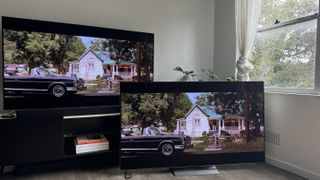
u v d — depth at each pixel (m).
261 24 2.75
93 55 2.42
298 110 2.24
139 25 2.95
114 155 2.50
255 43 2.78
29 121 2.08
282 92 2.45
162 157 2.20
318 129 2.07
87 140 2.39
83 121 2.54
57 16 2.54
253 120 2.34
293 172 2.29
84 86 2.40
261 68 2.76
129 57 2.59
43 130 2.13
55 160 2.23
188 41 3.25
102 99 2.48
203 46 3.35
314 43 2.21
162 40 3.10
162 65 3.12
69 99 2.34
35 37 2.18
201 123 2.25
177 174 2.22
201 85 2.25
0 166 2.25
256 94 2.34
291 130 2.31
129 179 2.14
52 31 2.24
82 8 2.65
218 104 2.28
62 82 2.30
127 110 2.14
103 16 2.75
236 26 2.78
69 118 2.32
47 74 2.24
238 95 2.31
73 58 2.34
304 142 2.19
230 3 3.09
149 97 2.18
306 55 2.28
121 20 2.85
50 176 2.20
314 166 2.10
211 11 3.38
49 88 2.26
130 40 2.59
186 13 3.22
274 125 2.49
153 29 3.03
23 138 2.07
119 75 2.55
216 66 3.36
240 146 2.31
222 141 2.28
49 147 2.15
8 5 2.35
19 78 2.14
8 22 2.09
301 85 2.33
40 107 2.23
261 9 2.73
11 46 2.10
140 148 2.16
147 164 2.17
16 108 2.15
